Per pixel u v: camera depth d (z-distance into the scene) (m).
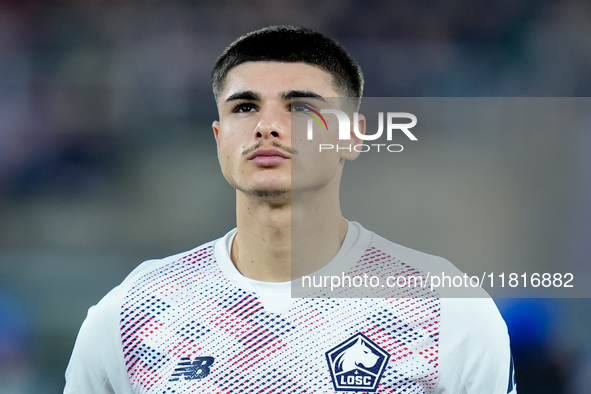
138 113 22.64
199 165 22.20
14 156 21.91
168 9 23.38
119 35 23.22
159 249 21.28
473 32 23.05
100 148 22.20
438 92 22.92
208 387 5.50
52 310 17.77
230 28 23.55
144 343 5.74
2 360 16.34
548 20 22.92
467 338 5.61
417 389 5.49
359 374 5.46
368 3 23.38
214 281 5.86
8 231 21.03
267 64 5.43
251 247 5.70
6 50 22.97
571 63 22.70
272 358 5.52
